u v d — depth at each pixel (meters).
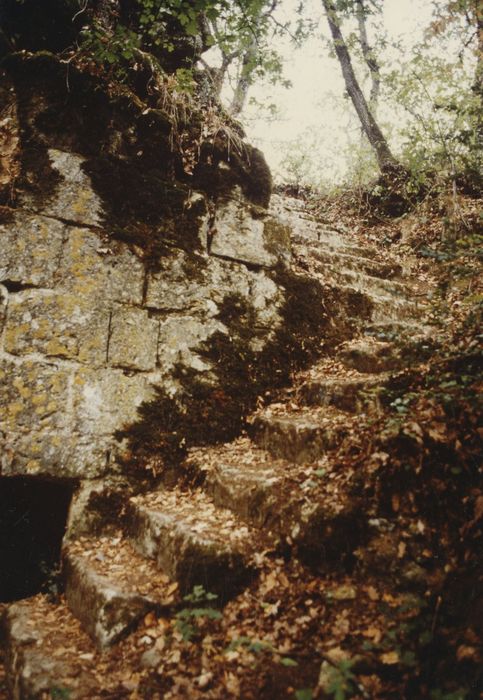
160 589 2.54
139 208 3.73
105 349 3.39
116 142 3.72
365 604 2.20
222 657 2.15
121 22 4.58
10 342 3.11
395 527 2.41
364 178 8.07
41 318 3.21
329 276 4.80
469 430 2.65
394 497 2.50
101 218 3.54
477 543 2.35
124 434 3.36
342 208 7.82
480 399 2.58
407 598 2.20
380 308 4.73
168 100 4.13
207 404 3.67
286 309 4.24
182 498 3.21
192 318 3.79
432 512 2.48
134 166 3.78
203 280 3.92
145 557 2.86
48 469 3.10
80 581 2.71
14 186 3.31
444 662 2.03
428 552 2.34
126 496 3.28
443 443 2.61
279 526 2.59
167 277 3.75
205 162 4.21
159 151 3.95
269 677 2.02
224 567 2.45
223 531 2.68
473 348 2.92
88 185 3.53
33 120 3.47
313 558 2.44
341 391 3.49
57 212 3.39
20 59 3.51
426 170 6.61
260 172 4.46
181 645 2.24
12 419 3.05
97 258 3.47
